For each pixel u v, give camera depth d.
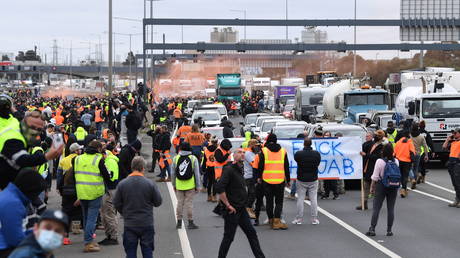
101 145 17.12
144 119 67.00
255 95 112.38
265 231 19.81
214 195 26.30
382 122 42.88
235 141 30.89
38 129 10.06
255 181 20.19
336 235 18.92
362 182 23.58
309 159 20.56
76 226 19.20
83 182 16.81
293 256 16.20
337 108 53.78
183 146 20.06
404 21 82.44
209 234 19.38
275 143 20.02
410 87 44.00
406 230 19.55
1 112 10.31
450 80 44.28
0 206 8.79
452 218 21.59
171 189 29.83
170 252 16.92
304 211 23.45
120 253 16.78
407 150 26.31
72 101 84.19
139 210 13.71
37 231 7.10
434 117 37.25
